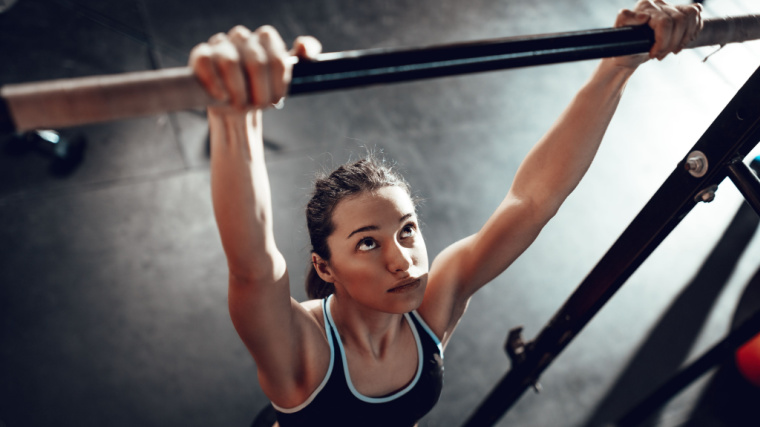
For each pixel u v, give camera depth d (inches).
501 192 161.9
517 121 180.1
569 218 159.0
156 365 123.8
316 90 27.3
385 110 177.0
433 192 159.0
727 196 169.0
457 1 214.5
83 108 23.1
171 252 141.3
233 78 23.8
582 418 127.7
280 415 48.2
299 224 146.2
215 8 195.8
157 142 160.9
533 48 30.8
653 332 141.5
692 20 33.4
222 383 123.0
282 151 162.6
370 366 48.5
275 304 39.0
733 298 148.8
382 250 42.6
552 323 64.3
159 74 24.0
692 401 132.5
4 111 22.2
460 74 30.0
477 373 130.0
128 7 189.8
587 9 221.5
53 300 130.8
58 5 184.5
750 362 128.6
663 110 188.4
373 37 198.7
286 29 195.8
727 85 191.6
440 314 52.0
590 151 45.5
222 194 32.8
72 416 115.6
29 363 121.3
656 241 50.0
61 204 146.9
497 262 49.9
